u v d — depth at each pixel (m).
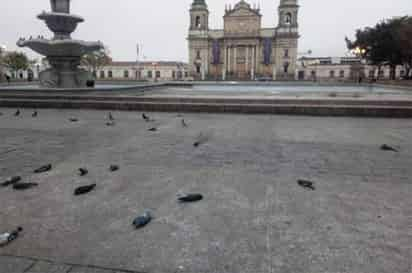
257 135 5.38
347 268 1.66
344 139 5.04
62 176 3.17
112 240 1.96
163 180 3.07
